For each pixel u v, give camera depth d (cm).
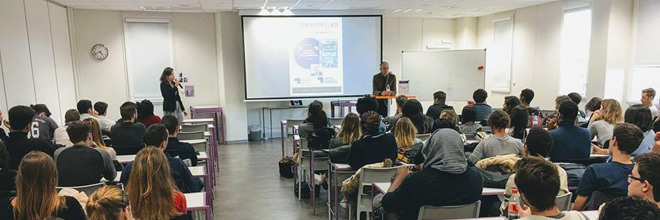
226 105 891
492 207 310
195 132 525
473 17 1055
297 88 894
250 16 856
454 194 247
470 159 338
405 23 1054
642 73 671
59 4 759
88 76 852
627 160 244
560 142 344
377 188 309
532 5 861
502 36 966
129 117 428
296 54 885
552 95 830
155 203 214
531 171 163
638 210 115
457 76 968
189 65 905
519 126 412
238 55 887
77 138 309
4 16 545
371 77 918
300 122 672
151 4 775
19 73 585
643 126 347
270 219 438
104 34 852
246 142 907
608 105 422
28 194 196
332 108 929
